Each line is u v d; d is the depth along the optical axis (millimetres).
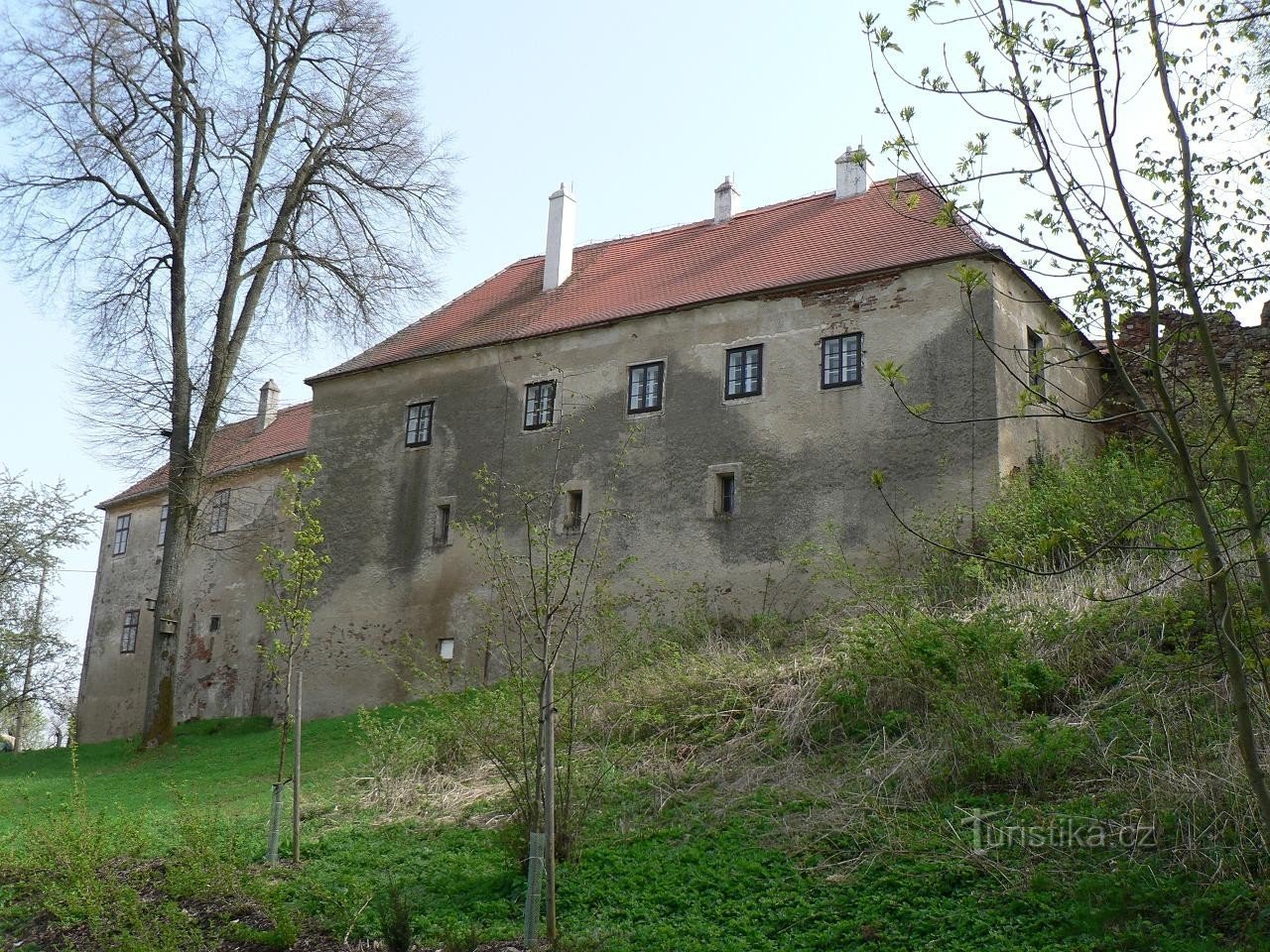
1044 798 9469
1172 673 10406
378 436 26625
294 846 11305
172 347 25125
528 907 8703
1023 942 7660
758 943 8266
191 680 31734
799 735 12125
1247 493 6699
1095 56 6891
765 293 21891
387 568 25516
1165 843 8422
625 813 11133
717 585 21078
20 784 19688
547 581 11000
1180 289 7219
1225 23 7340
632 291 24875
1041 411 20562
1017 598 13328
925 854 8992
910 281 20500
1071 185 7105
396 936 8531
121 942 9148
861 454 20250
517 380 24781
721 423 21875
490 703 11625
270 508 30953
